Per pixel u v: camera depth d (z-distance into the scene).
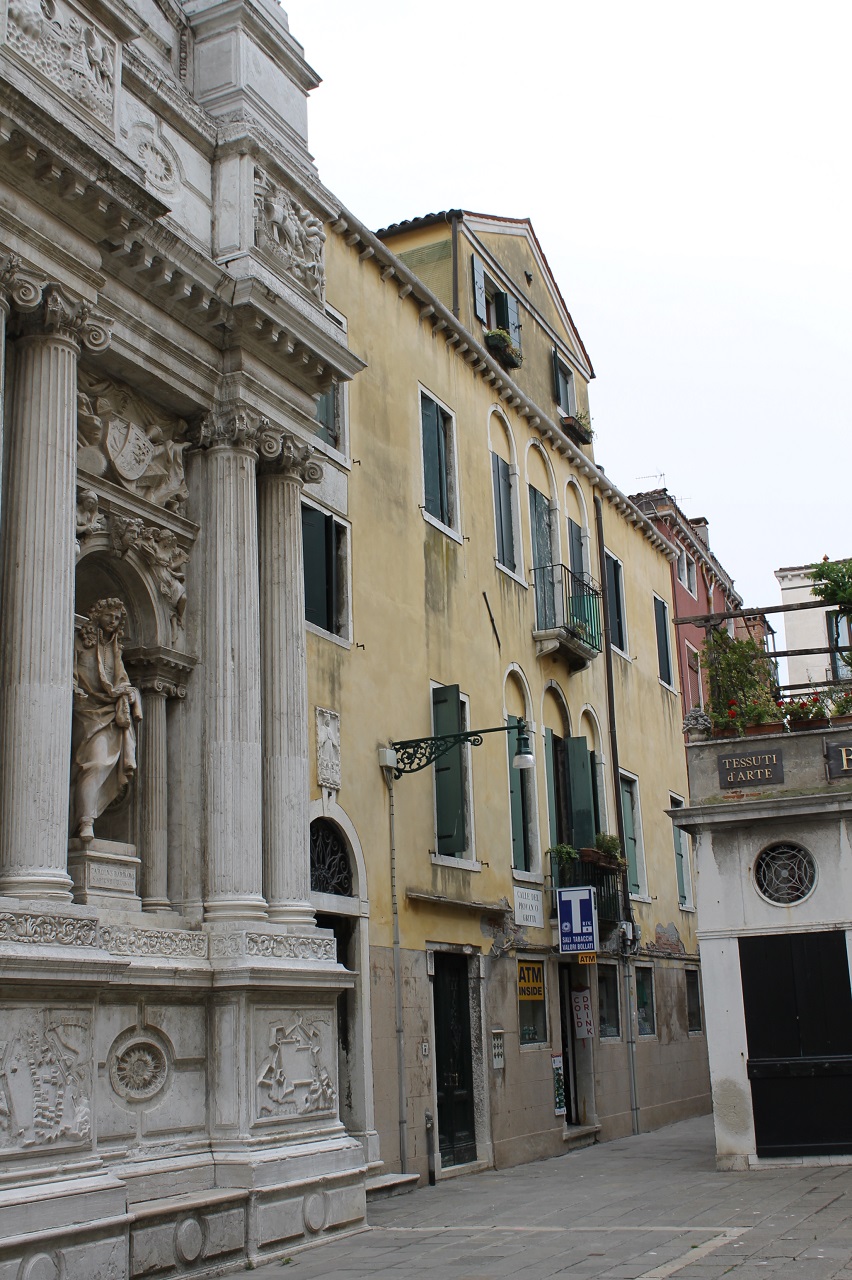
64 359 11.79
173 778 13.58
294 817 14.19
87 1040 10.84
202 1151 12.35
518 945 20.91
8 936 10.21
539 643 23.62
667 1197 14.70
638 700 29.53
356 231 18.66
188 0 15.70
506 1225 13.27
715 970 17.36
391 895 17.34
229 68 15.38
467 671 20.58
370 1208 15.03
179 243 13.38
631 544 30.80
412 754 17.72
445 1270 10.81
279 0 16.28
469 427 22.08
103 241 12.49
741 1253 10.75
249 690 13.82
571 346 29.31
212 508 14.17
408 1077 17.09
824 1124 16.75
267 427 14.64
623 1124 24.53
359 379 18.56
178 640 13.79
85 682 12.60
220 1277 11.35
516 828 21.91
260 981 12.80
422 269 24.25
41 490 11.41
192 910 13.25
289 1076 13.20
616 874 24.94
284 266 15.12
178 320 13.84
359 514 18.00
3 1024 10.07
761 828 17.42
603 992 25.02
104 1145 11.42
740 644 19.19
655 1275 9.95
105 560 13.27
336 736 16.55
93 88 12.36
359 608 17.62
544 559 24.70
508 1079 19.97
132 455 13.48
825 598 19.45
